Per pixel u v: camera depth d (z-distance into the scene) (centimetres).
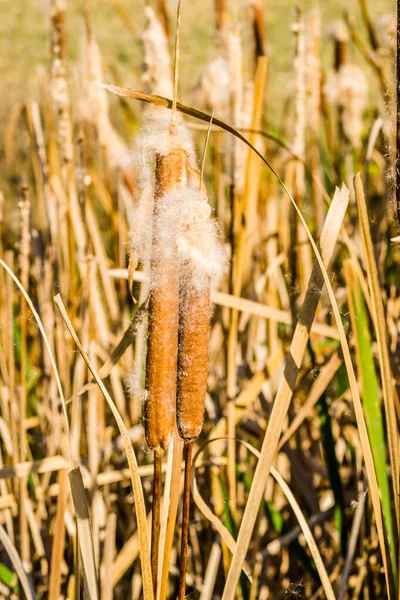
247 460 166
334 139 184
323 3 491
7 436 148
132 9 609
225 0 149
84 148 143
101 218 213
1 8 604
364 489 135
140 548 105
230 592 110
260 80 135
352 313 125
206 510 119
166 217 101
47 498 152
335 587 139
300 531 141
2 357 149
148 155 105
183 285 103
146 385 104
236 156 135
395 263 158
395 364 139
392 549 118
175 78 101
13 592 140
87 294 141
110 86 104
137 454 153
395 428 111
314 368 137
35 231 152
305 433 169
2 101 348
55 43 141
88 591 111
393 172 106
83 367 140
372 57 150
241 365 154
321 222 158
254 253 169
